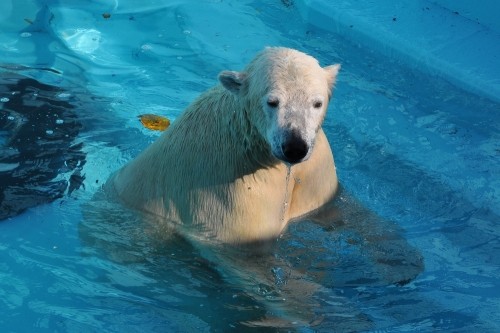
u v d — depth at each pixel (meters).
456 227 8.81
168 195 8.02
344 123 10.59
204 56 12.19
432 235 8.66
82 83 11.44
